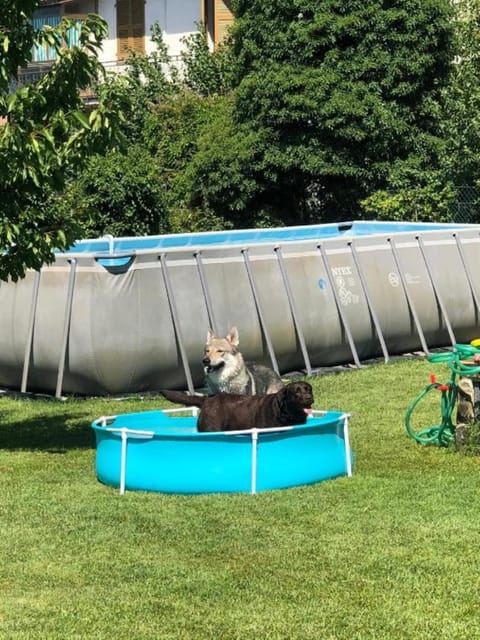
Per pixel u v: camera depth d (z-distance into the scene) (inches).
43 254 400.2
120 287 538.3
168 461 336.5
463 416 397.1
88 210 423.5
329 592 249.0
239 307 578.2
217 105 1149.7
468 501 323.0
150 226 918.4
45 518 315.9
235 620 233.8
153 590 253.1
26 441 450.6
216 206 1008.2
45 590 255.9
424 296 672.4
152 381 554.3
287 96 920.9
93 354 535.5
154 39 1331.2
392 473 361.4
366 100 918.4
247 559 273.0
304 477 343.0
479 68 944.9
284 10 940.0
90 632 229.6
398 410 482.0
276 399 349.1
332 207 1010.1
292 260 610.5
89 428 472.1
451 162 935.7
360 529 295.4
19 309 562.3
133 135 1162.6
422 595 246.4
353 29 919.7
